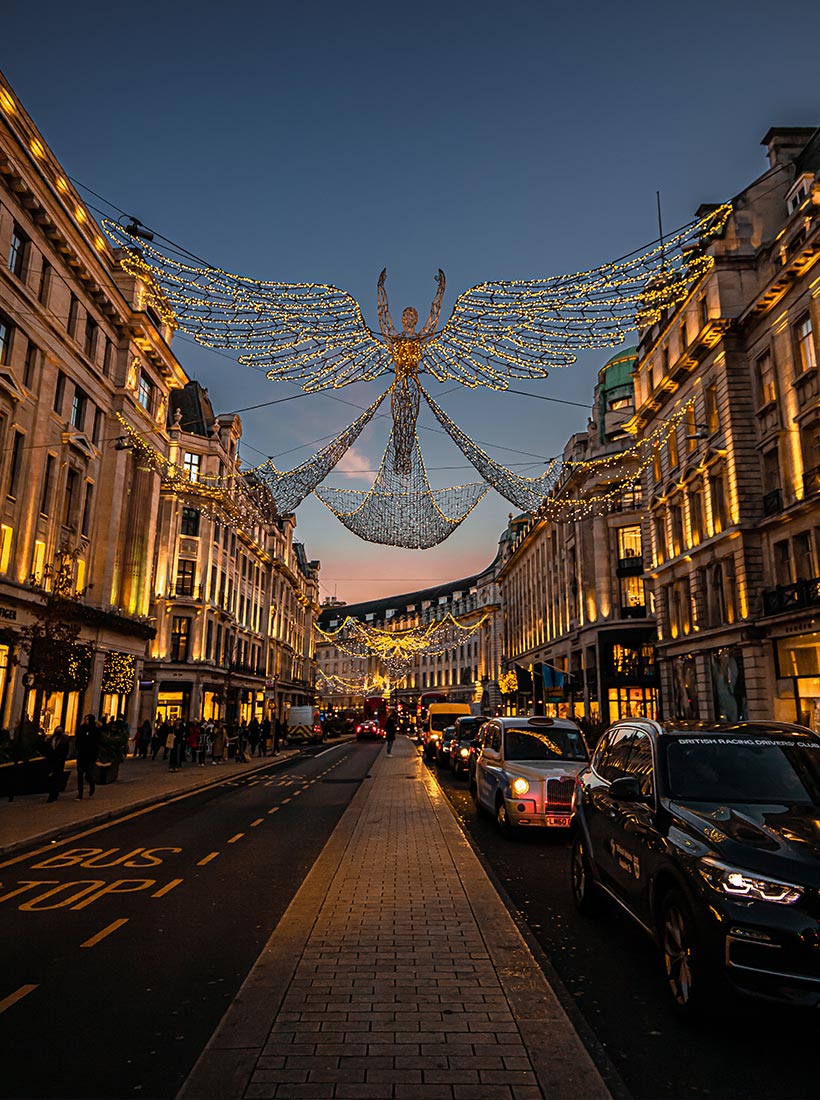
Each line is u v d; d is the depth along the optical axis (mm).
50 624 18734
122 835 10984
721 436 25875
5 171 21234
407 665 106250
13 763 14969
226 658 49281
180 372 36125
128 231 8617
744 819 4562
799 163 26844
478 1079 3262
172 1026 4109
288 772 23609
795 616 21094
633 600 41312
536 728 12008
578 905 6656
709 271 26266
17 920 6336
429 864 8125
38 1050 3789
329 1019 3898
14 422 22734
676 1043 3941
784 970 3754
